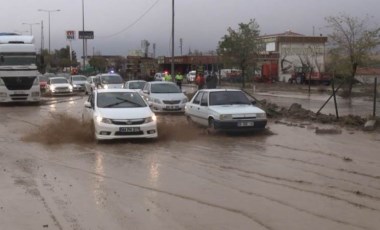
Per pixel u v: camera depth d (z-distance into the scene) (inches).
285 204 299.3
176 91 995.9
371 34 1400.1
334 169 406.3
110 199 312.3
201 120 665.6
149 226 257.6
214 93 664.4
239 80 2383.1
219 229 251.8
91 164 433.7
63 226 259.4
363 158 457.4
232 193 327.0
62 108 1112.8
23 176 383.9
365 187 342.6
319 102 1189.7
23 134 643.5
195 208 291.3
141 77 2023.9
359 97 1344.7
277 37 2706.7
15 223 265.1
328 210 285.9
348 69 1385.3
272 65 2645.2
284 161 445.1
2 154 488.4
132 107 586.9
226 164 431.5
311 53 2650.1
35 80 1210.0
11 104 1240.2
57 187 346.3
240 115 611.2
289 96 1440.7
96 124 553.0
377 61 1430.9
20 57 1196.5
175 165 427.8
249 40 1980.8
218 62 2209.6
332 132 639.1
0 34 1278.3
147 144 548.4
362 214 277.7
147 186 347.9
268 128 673.0
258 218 270.8
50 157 470.3
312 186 346.6
